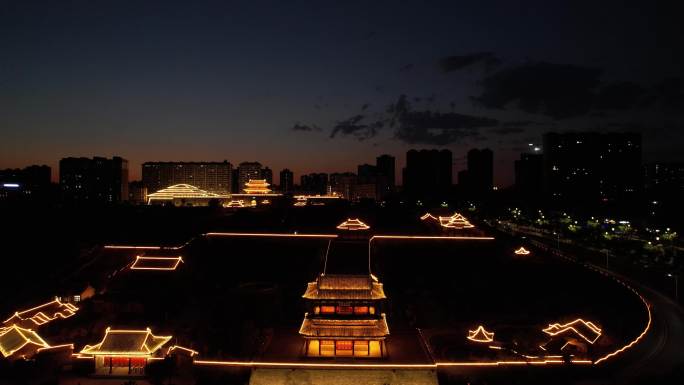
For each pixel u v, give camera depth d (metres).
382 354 55.38
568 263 110.50
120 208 178.62
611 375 55.19
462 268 106.25
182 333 66.69
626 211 198.75
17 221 131.88
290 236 135.62
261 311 77.19
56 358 56.16
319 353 55.88
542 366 56.78
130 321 69.75
